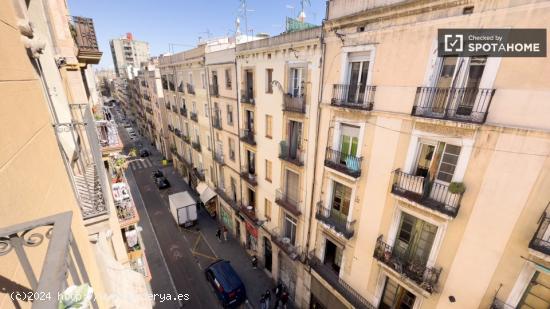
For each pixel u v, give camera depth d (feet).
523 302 22.25
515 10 18.78
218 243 70.79
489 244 22.94
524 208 20.58
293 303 51.80
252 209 60.80
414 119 25.54
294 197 45.96
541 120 18.90
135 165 129.70
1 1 8.98
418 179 26.58
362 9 28.14
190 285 56.75
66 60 27.58
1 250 6.28
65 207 11.71
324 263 42.45
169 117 113.29
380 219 31.50
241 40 67.21
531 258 20.75
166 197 96.53
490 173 21.86
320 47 33.71
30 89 10.36
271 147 48.26
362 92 30.76
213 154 72.54
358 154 32.30
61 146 17.31
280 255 53.47
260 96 48.08
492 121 21.22
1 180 6.58
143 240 71.36
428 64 23.95
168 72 98.48
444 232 25.80
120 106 276.00
